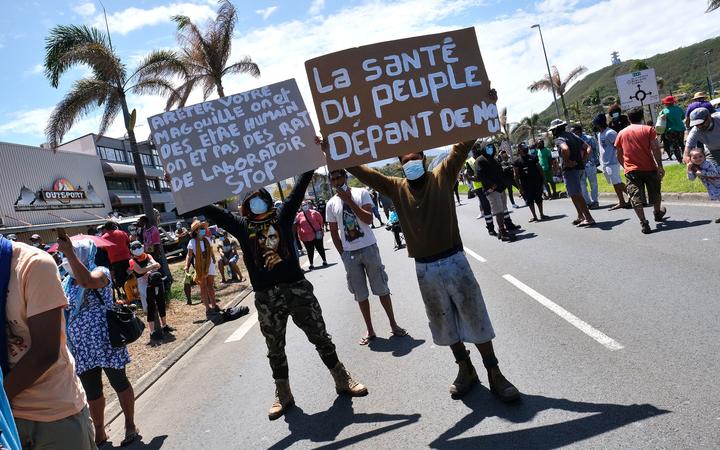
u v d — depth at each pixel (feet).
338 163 14.07
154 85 55.06
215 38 77.20
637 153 27.02
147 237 48.21
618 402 11.28
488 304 21.16
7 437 6.20
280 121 14.61
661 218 28.63
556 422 11.03
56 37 51.78
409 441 11.69
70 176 116.78
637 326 15.38
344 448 12.05
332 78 14.14
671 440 9.52
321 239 47.19
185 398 18.21
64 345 8.27
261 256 14.43
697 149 23.80
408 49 14.26
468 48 14.42
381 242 55.47
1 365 7.23
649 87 55.01
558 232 34.83
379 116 14.11
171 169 14.33
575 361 13.89
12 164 99.30
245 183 14.46
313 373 17.69
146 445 14.74
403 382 15.16
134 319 15.23
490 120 14.19
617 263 23.16
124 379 15.14
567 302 19.19
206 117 14.52
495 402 12.62
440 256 12.83
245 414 15.44
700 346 13.11
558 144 33.73
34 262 7.43
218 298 38.58
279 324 14.70
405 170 12.85
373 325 22.26
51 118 52.65
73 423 8.13
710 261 20.17
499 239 36.88
